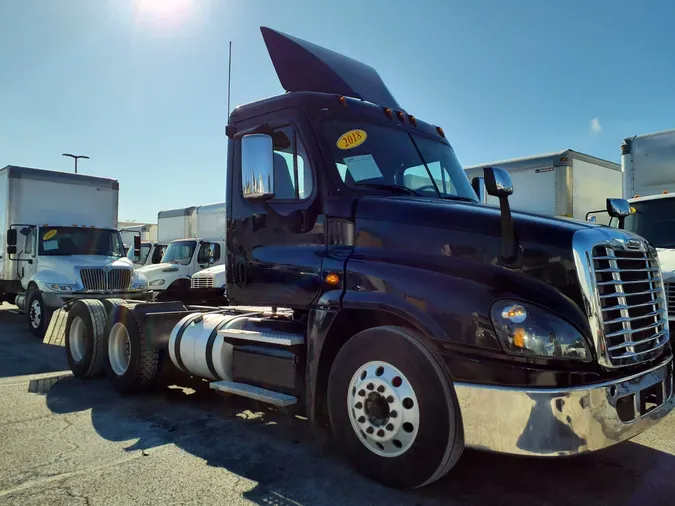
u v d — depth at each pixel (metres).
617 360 3.03
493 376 3.04
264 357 4.32
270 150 3.98
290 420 4.91
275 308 4.76
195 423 4.82
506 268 3.21
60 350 9.15
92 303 6.73
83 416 5.05
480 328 3.09
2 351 9.05
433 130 4.98
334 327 3.80
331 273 3.84
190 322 5.37
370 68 5.38
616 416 2.96
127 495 3.33
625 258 3.26
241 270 4.56
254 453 4.06
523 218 3.35
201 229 18.23
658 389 3.33
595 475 3.66
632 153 9.21
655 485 3.49
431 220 3.56
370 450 3.51
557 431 2.87
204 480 3.56
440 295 3.26
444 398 3.18
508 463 3.87
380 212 3.78
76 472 3.69
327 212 4.00
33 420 4.92
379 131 4.46
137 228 25.89
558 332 2.95
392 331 3.41
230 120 4.83
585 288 3.00
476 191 5.66
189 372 5.31
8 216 12.70
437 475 3.22
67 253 12.67
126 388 5.79
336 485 3.48
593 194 10.86
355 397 3.57
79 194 13.76
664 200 8.45
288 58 4.95
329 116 4.25
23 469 3.74
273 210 4.34
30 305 11.56
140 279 12.86
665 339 3.56
